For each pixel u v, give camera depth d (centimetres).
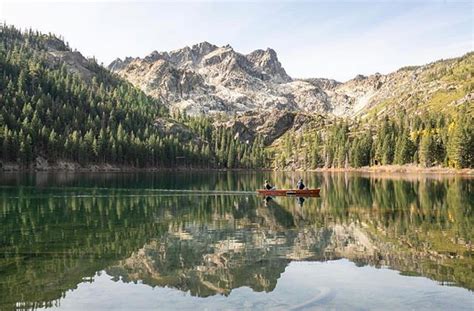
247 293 2266
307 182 12394
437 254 3059
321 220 4719
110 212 5284
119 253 3111
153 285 2395
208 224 4462
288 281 2473
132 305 2083
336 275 2589
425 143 18250
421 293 2244
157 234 3875
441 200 6412
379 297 2195
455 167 16488
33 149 16988
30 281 2431
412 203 6119
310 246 3381
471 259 2905
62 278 2498
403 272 2628
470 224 4256
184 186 10056
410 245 3359
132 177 13762
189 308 2050
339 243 3491
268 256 3072
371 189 9012
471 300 2142
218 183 11775
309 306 2073
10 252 3086
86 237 3675
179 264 2834
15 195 7088
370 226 4275
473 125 16700
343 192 8331
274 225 4409
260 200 6906
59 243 3416
